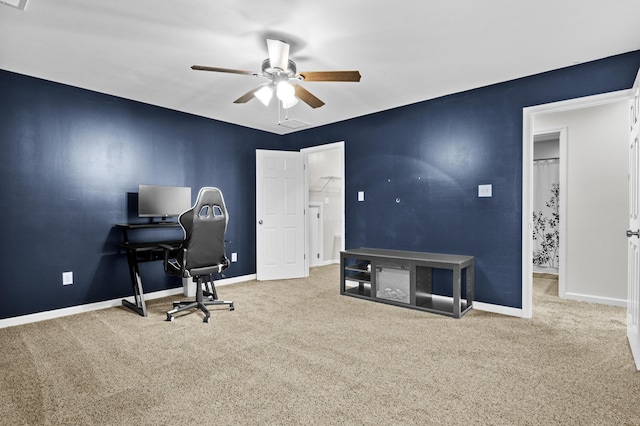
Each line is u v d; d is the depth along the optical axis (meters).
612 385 2.04
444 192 3.87
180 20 2.34
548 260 5.56
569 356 2.44
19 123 3.18
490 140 3.55
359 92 3.76
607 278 3.85
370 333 2.89
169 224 3.93
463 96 3.73
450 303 3.67
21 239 3.18
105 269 3.71
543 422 1.69
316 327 3.04
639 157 2.39
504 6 2.20
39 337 2.81
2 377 2.14
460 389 2.00
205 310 3.28
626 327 3.04
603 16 2.30
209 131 4.72
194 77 3.30
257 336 2.83
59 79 3.33
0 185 3.07
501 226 3.48
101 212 3.69
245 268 5.18
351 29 2.47
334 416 1.74
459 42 2.67
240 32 2.50
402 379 2.12
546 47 2.74
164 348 2.59
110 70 3.14
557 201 5.46
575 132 4.05
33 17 2.29
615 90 2.88
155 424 1.68
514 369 2.24
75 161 3.52
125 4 2.15
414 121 4.11
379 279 3.82
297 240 5.36
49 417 1.73
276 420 1.71
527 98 3.32
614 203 3.82
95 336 2.83
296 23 2.39
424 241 4.04
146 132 4.07
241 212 5.12
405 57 2.93
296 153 5.38
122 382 2.08
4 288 3.08
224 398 1.91
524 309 3.32
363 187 4.62
